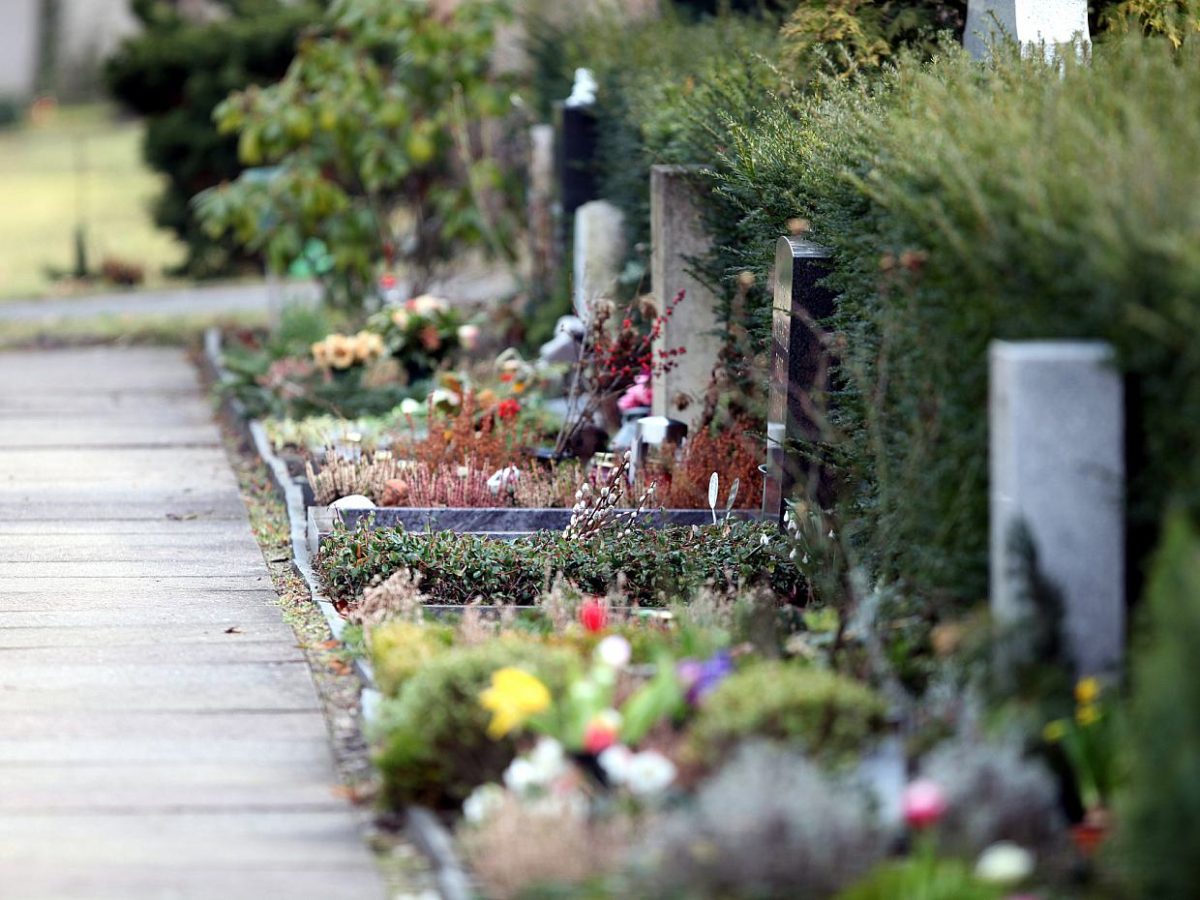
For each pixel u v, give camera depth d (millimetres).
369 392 21188
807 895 7309
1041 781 7871
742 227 15359
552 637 10578
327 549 13727
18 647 11820
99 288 40688
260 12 40312
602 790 8328
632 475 16016
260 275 41562
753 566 12852
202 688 10906
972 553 9391
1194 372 7836
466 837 8133
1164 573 7164
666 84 18266
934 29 16203
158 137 39531
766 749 7910
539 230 26375
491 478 16125
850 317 12102
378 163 26938
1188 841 6645
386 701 9828
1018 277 8867
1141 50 11359
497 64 31078
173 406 23547
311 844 8453
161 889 7855
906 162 10148
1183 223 8008
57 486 18078
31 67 89188
